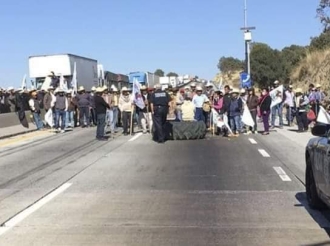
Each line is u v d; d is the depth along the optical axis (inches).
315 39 2086.6
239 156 602.2
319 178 301.9
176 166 533.6
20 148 727.1
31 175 490.3
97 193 398.0
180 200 369.7
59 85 1200.8
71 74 1339.8
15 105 1034.1
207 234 282.8
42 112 1127.6
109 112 935.7
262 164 537.6
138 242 269.3
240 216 322.0
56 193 400.5
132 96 920.9
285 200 366.0
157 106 762.2
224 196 382.0
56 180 459.2
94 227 298.8
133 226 300.0
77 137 873.5
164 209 342.0
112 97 975.6
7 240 275.4
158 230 291.4
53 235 283.7
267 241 268.7
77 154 644.1
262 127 1017.5
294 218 315.3
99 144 756.0
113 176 475.8
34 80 1343.5
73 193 399.5
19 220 317.4
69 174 491.2
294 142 747.4
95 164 554.6
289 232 285.1
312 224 301.3
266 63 2664.9
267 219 313.9
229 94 856.9
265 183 431.8
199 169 511.2
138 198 378.0
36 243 269.3
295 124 1066.7
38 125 1045.2
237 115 852.6
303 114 911.7
